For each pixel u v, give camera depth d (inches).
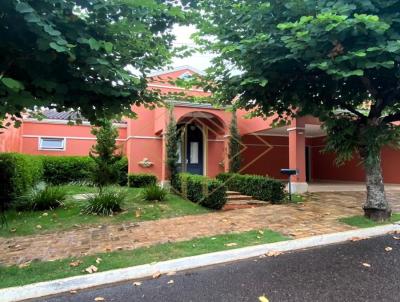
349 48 189.6
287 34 200.7
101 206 300.8
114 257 183.3
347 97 280.5
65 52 125.6
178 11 147.6
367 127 254.8
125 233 237.8
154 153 522.9
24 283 148.6
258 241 209.8
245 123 558.6
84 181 516.7
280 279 153.7
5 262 177.8
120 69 151.9
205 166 541.6
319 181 716.0
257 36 195.9
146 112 523.5
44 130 589.3
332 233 225.3
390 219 263.3
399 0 177.8
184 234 233.0
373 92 251.6
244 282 151.6
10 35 128.3
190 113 489.4
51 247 205.5
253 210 321.4
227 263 180.7
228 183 439.5
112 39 151.5
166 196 376.5
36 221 273.6
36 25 118.3
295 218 279.3
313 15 192.5
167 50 188.1
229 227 251.3
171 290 145.6
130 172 506.6
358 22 165.8
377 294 134.9
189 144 542.6
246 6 208.4
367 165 261.0
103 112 187.3
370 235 230.4
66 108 178.5
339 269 164.7
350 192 470.3
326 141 281.6
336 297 133.0
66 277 155.2
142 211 311.0
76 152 604.1
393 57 181.6
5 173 313.1
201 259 179.0
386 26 163.0
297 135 461.7
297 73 232.8
